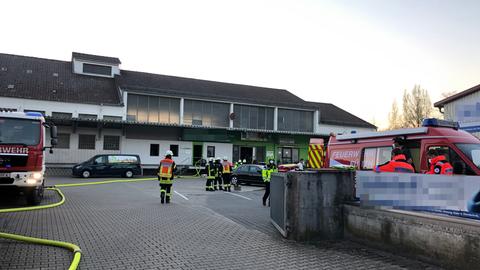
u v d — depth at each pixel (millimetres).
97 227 8633
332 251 6836
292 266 5949
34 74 32406
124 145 31172
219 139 34812
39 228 8297
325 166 12953
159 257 6324
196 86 39125
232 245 7227
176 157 33156
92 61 35281
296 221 7543
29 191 11383
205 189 19859
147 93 32781
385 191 6977
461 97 20031
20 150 11117
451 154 8648
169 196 13430
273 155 37938
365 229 7195
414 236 6223
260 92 42969
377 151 10680
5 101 27719
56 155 28656
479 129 12992
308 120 41125
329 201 7719
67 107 29516
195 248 6965
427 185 6312
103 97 32031
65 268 5605
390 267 5879
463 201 5797
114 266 5789
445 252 5703
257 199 15500
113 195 15555
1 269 5473
